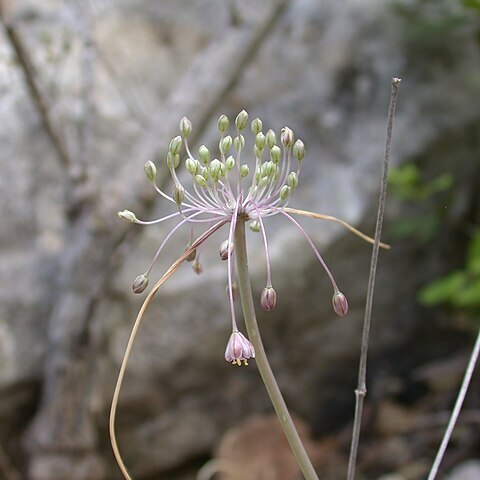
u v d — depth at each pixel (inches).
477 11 18.1
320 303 18.6
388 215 19.0
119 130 18.5
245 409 18.3
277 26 20.5
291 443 6.7
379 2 20.4
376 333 19.7
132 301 17.0
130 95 19.1
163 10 20.8
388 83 19.7
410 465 18.5
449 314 20.3
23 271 17.0
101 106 18.5
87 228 16.2
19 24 18.6
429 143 19.4
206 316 17.2
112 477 17.4
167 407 17.6
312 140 19.3
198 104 17.7
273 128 19.3
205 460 18.5
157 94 19.5
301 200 18.5
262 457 17.3
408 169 17.7
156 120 18.0
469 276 18.7
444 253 20.4
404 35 20.0
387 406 19.7
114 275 16.8
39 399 17.0
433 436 19.0
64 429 16.1
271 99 19.7
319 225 18.1
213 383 17.8
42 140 17.8
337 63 19.9
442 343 20.6
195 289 17.2
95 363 16.4
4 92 17.7
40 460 16.1
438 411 19.5
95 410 16.5
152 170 6.6
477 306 19.6
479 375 19.7
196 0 21.3
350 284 18.9
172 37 20.6
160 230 17.6
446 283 18.0
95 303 16.1
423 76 19.8
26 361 16.7
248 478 17.1
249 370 18.2
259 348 6.6
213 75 18.0
